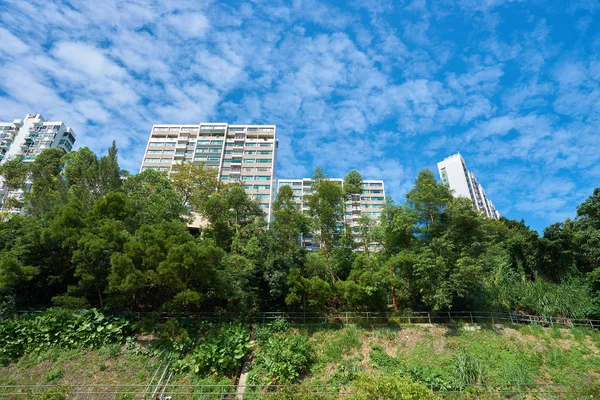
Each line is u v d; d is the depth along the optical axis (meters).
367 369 18.92
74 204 23.66
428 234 27.67
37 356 17.31
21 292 21.77
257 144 77.25
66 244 20.25
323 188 34.41
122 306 21.23
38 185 33.09
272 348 19.00
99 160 34.19
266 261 25.50
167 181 38.56
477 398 16.72
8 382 15.83
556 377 18.45
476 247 25.70
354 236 33.34
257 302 24.69
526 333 22.52
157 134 81.12
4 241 22.33
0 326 18.06
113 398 15.52
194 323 20.78
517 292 26.44
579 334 22.31
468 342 21.14
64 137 84.38
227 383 16.80
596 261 27.66
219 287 21.53
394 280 24.58
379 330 22.25
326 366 19.06
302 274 26.67
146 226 21.39
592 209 31.34
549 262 28.36
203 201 33.22
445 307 24.78
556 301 24.92
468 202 27.48
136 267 20.48
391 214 29.48
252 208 33.16
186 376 17.16
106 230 20.75
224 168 73.31
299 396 14.14
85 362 17.27
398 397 10.90
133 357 17.88
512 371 18.36
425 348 20.70
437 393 16.78
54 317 18.81
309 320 23.86
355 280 25.53
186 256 19.64
